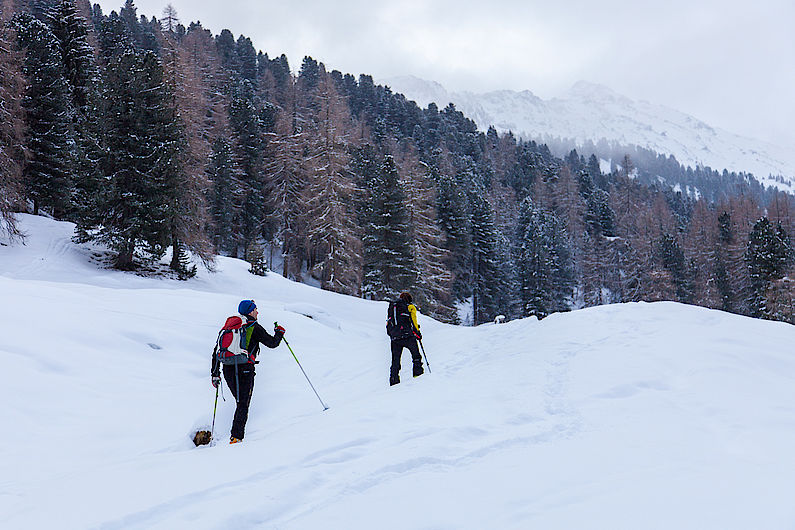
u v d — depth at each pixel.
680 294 60.38
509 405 5.68
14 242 25.55
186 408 7.68
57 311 10.66
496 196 85.75
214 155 43.47
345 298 32.28
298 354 12.87
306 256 47.88
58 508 3.39
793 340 7.66
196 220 28.30
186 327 13.27
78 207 26.12
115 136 25.03
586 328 9.51
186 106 32.94
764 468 3.40
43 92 32.81
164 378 9.50
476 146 114.25
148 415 7.27
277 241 47.81
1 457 5.39
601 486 3.25
